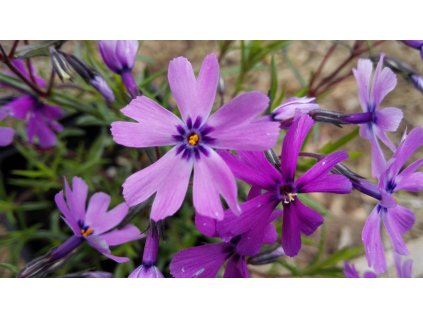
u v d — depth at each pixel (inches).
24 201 3.9
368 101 2.3
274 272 3.3
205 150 1.8
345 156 1.8
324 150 2.9
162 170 1.8
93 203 2.4
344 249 3.0
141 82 3.1
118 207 2.4
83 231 2.4
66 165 3.8
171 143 1.9
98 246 2.2
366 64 2.3
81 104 3.2
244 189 3.4
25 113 3.2
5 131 3.0
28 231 3.4
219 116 1.8
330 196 4.4
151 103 1.9
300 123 1.8
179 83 1.9
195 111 1.9
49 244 3.7
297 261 4.1
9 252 3.8
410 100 4.7
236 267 2.1
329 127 4.6
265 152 2.0
